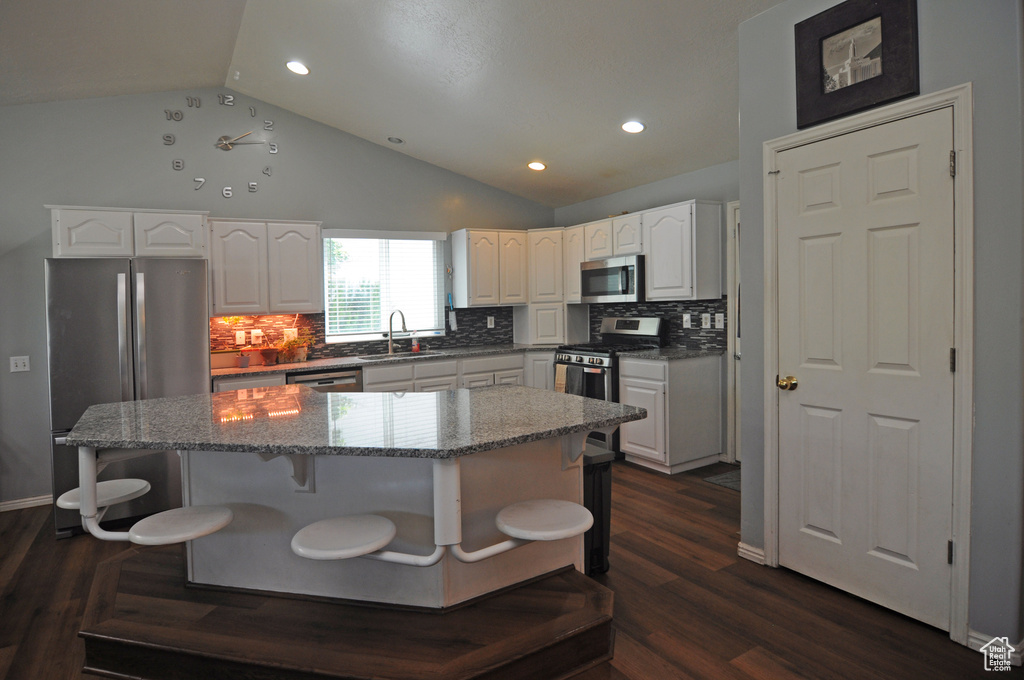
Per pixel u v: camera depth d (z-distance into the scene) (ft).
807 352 8.18
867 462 7.52
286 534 6.94
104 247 11.84
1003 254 6.21
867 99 7.25
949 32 6.52
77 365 10.83
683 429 13.83
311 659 5.65
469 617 6.42
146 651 6.02
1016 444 6.20
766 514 8.80
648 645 6.76
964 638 6.64
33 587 8.55
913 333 6.98
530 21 9.95
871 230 7.35
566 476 7.50
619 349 15.23
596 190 17.34
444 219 17.71
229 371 13.15
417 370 15.46
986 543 6.45
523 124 13.76
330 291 16.21
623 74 11.02
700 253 13.80
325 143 15.85
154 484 11.18
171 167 13.91
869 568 7.56
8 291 12.29
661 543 9.74
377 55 11.85
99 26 9.95
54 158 12.66
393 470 6.57
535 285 17.90
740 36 8.92
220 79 14.06
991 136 6.24
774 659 6.46
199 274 11.75
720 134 12.64
